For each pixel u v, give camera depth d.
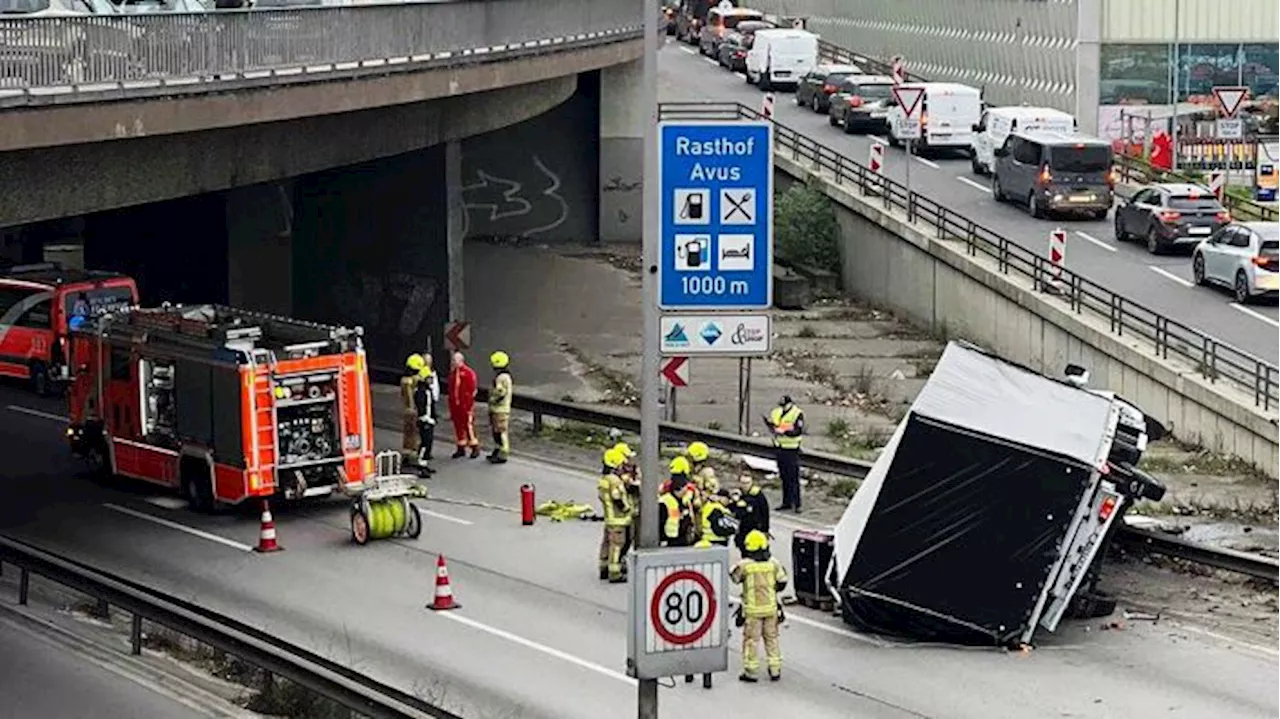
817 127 70.38
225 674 24.08
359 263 47.91
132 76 30.58
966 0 76.69
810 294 55.44
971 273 49.31
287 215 48.75
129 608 24.56
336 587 28.64
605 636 26.08
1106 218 56.84
